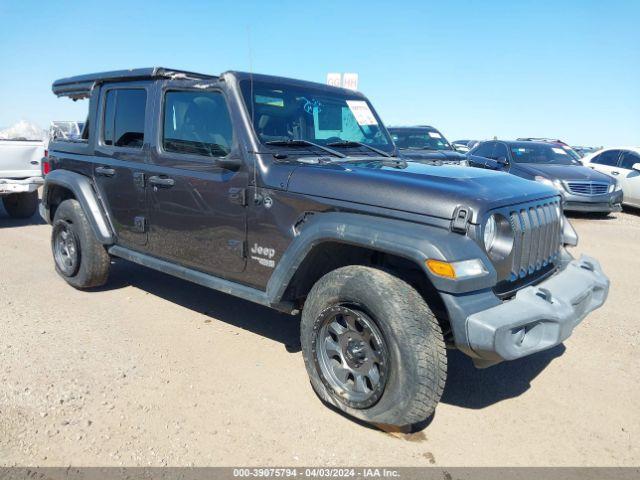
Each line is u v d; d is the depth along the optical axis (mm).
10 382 3365
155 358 3822
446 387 3615
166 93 4152
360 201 3033
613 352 4227
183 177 3936
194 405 3209
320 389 3162
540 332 2854
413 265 3213
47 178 5379
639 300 5574
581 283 3318
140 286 5551
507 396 3508
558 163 12289
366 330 2863
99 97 4824
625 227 10625
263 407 3225
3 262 6418
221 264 3807
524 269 3139
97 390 3328
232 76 3645
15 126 10250
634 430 3141
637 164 12453
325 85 4359
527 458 2836
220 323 4574
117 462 2658
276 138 3650
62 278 5660
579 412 3324
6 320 4438
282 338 4301
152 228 4328
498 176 3422
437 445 2920
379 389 2809
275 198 3385
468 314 2652
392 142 4652
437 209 2795
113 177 4645
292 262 3238
